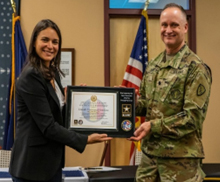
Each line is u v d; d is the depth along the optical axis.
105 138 1.99
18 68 3.58
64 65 3.76
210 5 3.93
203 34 3.91
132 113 2.10
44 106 1.78
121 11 3.85
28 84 1.78
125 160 3.89
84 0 3.82
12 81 3.56
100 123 2.07
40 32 1.84
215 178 2.34
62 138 1.80
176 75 1.98
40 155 1.77
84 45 3.81
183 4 3.99
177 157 1.95
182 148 1.96
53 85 1.98
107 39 3.82
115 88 2.13
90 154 3.76
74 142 1.84
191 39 3.90
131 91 2.13
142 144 2.12
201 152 2.00
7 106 3.57
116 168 2.74
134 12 3.87
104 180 2.30
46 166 1.77
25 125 1.80
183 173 1.94
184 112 1.92
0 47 3.74
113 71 3.92
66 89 2.13
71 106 2.07
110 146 3.85
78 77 3.79
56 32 1.88
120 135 2.06
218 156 3.85
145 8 3.76
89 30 3.81
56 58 1.97
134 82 3.64
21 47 3.63
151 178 2.05
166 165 1.98
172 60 2.04
